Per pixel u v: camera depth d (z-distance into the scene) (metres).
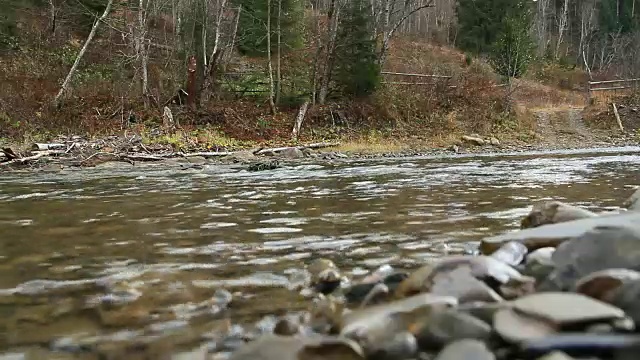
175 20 25.91
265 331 2.33
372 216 5.29
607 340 1.72
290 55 26.84
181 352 2.13
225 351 2.13
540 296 2.08
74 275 3.26
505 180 8.59
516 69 25.41
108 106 19.20
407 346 1.88
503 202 6.07
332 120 21.53
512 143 20.89
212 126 19.75
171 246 4.03
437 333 1.94
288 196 6.93
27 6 23.45
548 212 4.04
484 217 5.10
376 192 7.23
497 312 2.00
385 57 25.31
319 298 2.80
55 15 23.20
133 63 22.53
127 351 2.15
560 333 1.79
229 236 4.39
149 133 17.78
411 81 25.48
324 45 23.80
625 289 2.01
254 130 20.09
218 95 22.20
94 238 4.34
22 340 2.28
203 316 2.55
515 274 2.61
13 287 3.02
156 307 2.68
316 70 22.89
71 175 10.38
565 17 50.12
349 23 22.72
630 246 2.42
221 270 3.35
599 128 23.80
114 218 5.31
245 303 2.73
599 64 48.97
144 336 2.31
